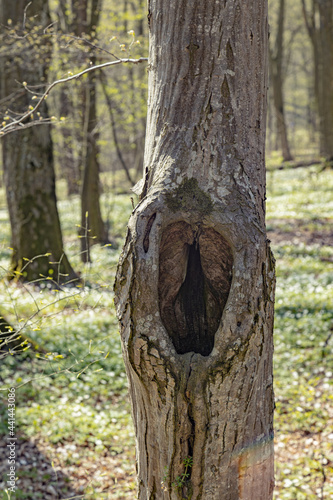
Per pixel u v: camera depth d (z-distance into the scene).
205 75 2.11
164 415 2.04
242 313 1.95
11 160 10.42
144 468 2.26
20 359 6.71
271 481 2.36
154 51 2.25
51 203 10.70
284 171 28.94
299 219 16.88
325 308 8.48
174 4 2.12
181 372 1.96
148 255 1.97
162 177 2.12
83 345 7.18
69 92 12.38
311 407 5.68
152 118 2.26
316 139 48.34
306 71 48.84
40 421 5.43
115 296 2.07
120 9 18.69
